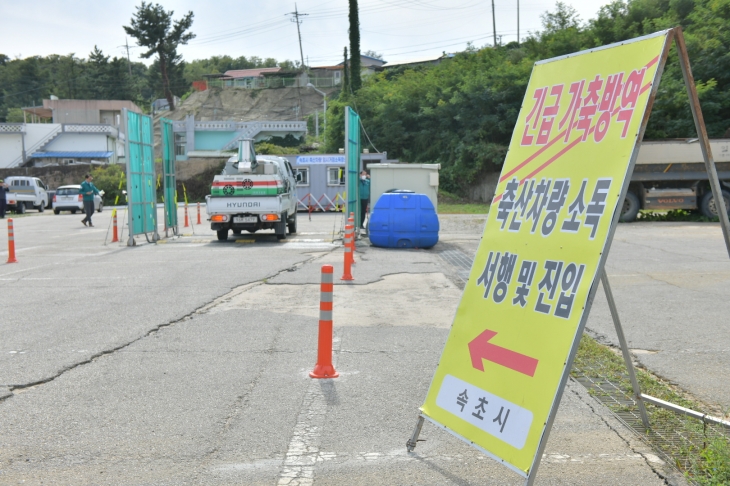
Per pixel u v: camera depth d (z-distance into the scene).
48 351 7.02
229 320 8.57
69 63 116.06
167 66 94.44
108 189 52.59
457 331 4.29
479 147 42.78
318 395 5.59
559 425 4.86
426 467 4.15
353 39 53.47
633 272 12.16
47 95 119.00
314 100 86.81
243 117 85.50
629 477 3.98
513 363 3.76
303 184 34.28
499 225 4.27
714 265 12.84
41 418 5.04
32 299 10.09
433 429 4.82
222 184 18.56
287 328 8.12
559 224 3.77
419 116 47.03
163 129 20.31
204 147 67.69
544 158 4.08
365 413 5.15
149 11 90.81
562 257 3.67
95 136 65.69
